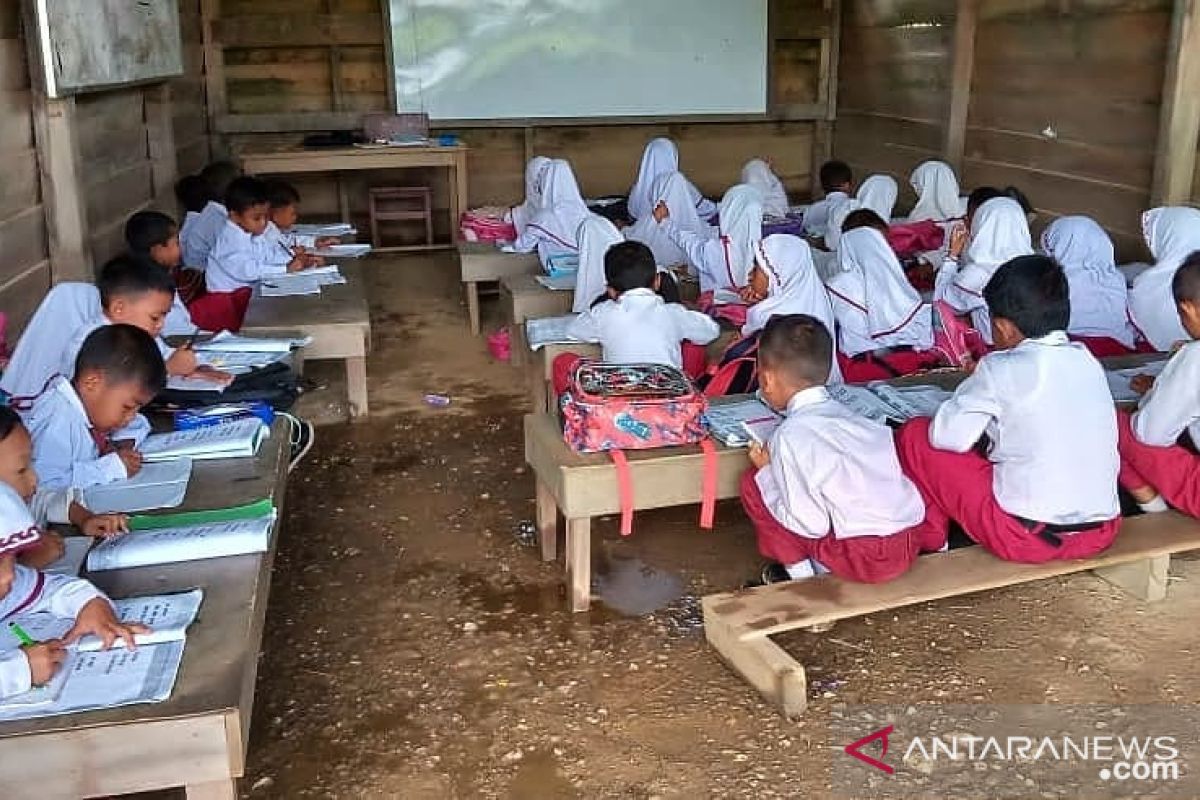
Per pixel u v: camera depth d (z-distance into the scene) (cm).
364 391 440
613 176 864
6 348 348
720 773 229
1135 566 295
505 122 827
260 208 495
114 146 521
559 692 259
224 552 227
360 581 313
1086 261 430
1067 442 260
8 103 381
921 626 285
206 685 182
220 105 785
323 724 247
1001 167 650
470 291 571
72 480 251
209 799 182
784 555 274
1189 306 274
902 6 749
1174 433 283
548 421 311
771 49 853
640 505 280
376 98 814
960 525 280
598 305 373
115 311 291
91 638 193
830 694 256
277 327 411
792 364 257
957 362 396
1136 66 528
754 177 675
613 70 836
